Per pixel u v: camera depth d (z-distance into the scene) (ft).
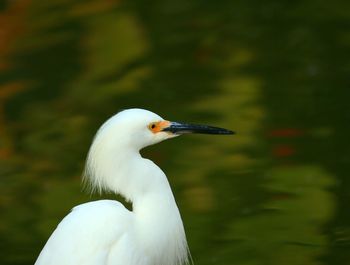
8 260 33.32
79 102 45.91
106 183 26.55
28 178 39.65
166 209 26.73
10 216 36.65
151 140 26.71
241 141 42.04
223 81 47.60
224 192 37.68
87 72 48.96
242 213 36.06
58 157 41.24
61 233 25.81
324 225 34.96
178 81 47.75
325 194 37.19
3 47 51.21
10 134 43.32
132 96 46.14
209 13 56.08
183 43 52.01
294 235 34.32
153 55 50.78
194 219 35.63
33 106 45.78
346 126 42.75
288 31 53.16
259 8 56.80
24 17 54.70
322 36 52.21
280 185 38.14
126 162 26.25
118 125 26.04
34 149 41.96
